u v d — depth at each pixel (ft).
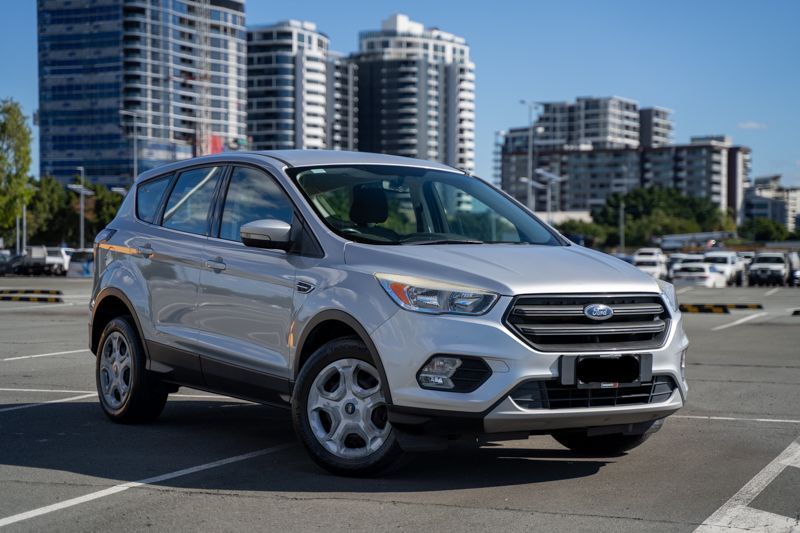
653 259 205.26
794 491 17.21
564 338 16.84
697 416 25.50
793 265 197.98
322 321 18.48
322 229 19.35
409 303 17.17
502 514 15.57
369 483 17.69
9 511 15.94
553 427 16.89
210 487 17.46
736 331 55.06
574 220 615.98
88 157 584.81
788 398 28.84
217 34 627.05
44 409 26.37
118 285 24.25
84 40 583.99
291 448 21.02
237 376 20.66
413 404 16.89
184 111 608.60
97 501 16.53
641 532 14.57
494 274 17.15
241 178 21.94
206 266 21.63
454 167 23.24
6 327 55.26
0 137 262.26
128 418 23.89
